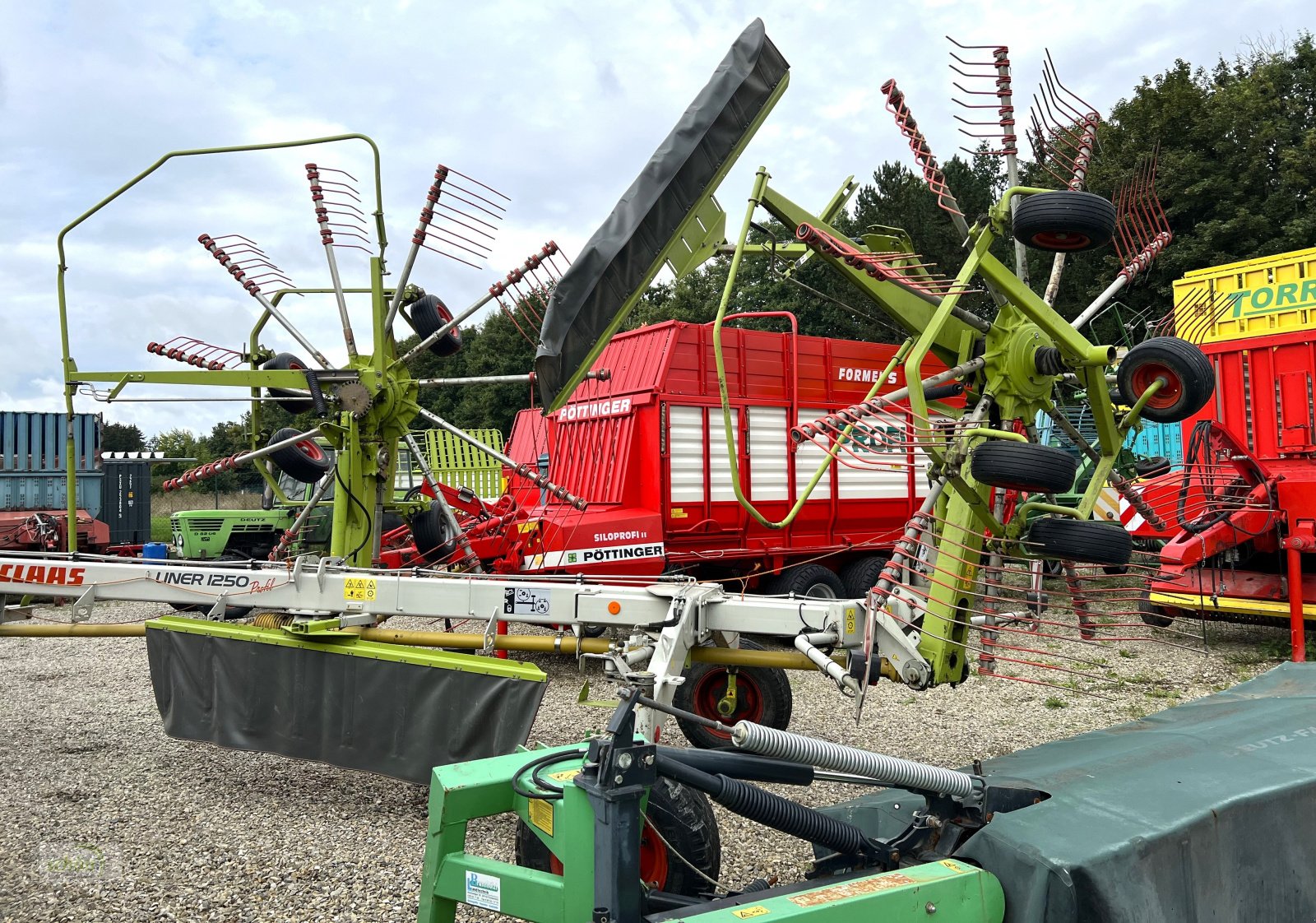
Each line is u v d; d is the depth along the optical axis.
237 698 5.10
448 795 2.54
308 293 6.25
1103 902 2.23
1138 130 28.05
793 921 2.08
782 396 9.31
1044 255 26.23
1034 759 3.53
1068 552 4.39
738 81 4.75
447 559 6.58
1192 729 3.55
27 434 16.94
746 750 2.59
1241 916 2.58
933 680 4.38
